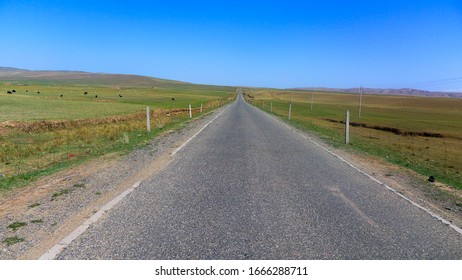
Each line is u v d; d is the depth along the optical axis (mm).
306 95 192875
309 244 4223
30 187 6793
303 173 8414
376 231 4707
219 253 3922
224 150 11781
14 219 4855
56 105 42531
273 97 171000
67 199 5852
